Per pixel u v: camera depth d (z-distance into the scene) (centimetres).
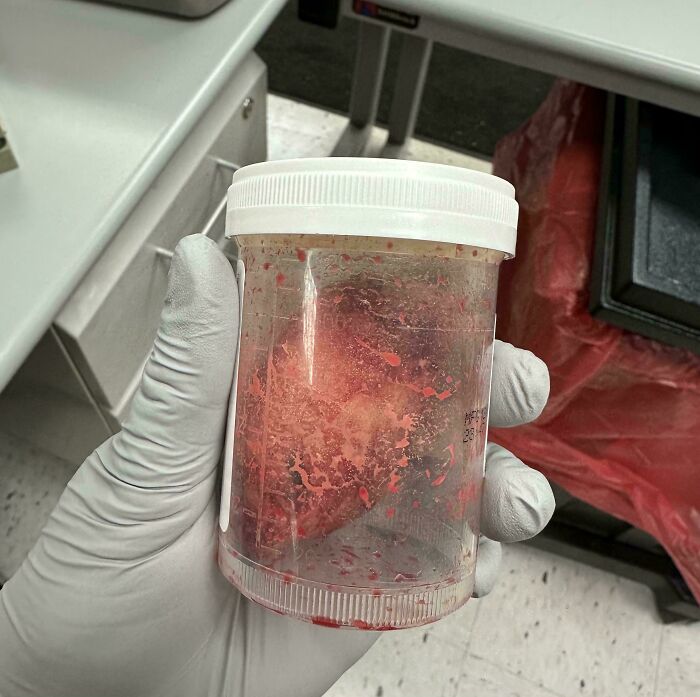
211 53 50
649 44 52
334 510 34
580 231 65
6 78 48
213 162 61
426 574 36
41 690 46
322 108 134
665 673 84
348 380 33
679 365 59
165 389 41
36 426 73
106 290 47
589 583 89
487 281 36
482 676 81
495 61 147
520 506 45
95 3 54
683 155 60
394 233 29
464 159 133
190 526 46
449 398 35
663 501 72
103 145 45
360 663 80
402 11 59
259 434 35
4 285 38
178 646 47
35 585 45
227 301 40
